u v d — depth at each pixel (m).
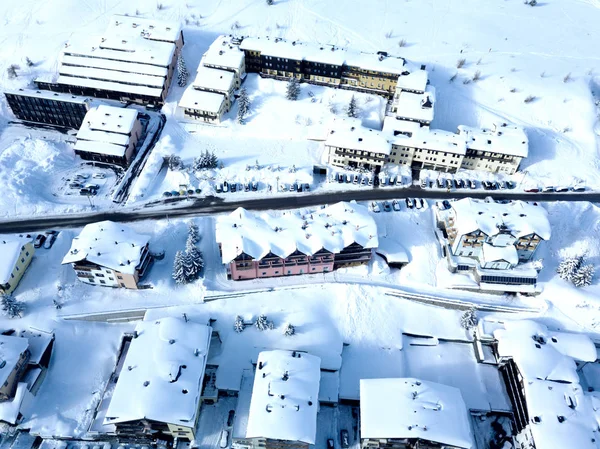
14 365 97.56
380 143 140.62
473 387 105.62
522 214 117.56
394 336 111.19
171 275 118.31
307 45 166.75
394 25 193.25
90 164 146.38
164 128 154.00
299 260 115.50
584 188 142.12
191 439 96.06
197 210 133.38
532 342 103.25
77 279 117.56
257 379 93.50
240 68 163.12
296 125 154.50
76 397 102.19
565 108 162.62
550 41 189.50
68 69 163.88
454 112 161.75
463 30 192.12
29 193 134.38
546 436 89.00
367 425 88.94
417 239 127.31
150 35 169.00
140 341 99.81
